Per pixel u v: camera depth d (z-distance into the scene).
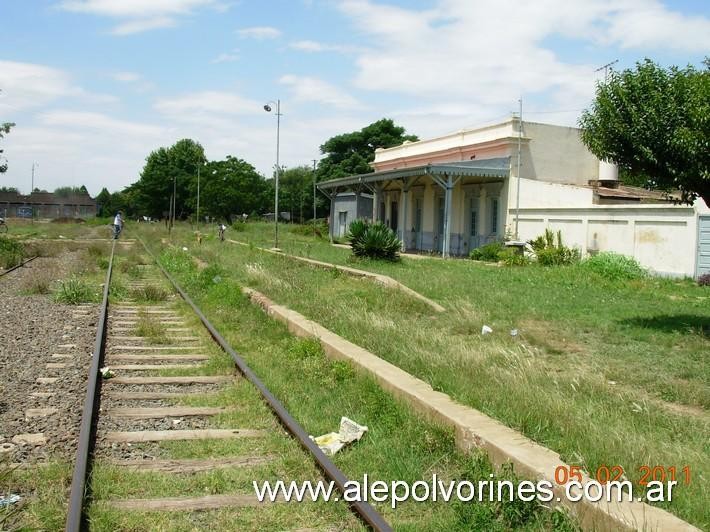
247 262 21.34
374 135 67.06
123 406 6.61
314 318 10.91
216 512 4.25
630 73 10.66
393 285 15.23
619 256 19.80
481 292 14.96
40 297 14.50
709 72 9.94
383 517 4.23
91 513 4.13
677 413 6.55
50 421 6.02
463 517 4.09
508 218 27.17
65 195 106.31
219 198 65.44
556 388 6.92
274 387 7.12
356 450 5.34
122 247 32.50
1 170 25.89
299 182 76.06
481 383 6.58
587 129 11.12
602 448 4.75
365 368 7.34
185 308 12.84
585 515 3.86
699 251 18.86
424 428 5.52
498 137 27.97
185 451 5.31
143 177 81.38
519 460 4.46
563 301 14.06
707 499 4.07
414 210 34.94
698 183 10.09
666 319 11.80
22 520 4.07
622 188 27.77
